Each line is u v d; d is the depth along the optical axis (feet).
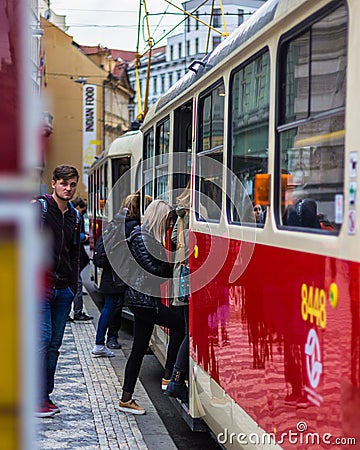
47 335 20.01
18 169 3.94
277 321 11.28
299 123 10.54
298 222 10.58
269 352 11.73
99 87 178.40
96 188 53.36
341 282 8.59
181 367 19.58
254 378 12.64
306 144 10.32
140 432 19.85
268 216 11.98
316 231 9.75
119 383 25.32
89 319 39.60
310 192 10.12
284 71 11.39
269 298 11.76
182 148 22.91
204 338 17.01
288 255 10.80
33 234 3.91
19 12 4.13
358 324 7.98
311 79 10.09
